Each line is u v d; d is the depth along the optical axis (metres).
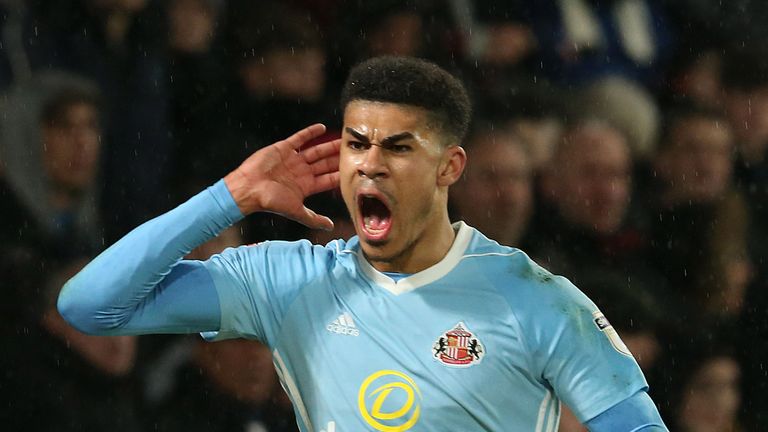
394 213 11.42
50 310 18.55
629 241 23.12
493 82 24.67
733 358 22.61
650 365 21.86
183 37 22.27
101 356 18.50
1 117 20.08
